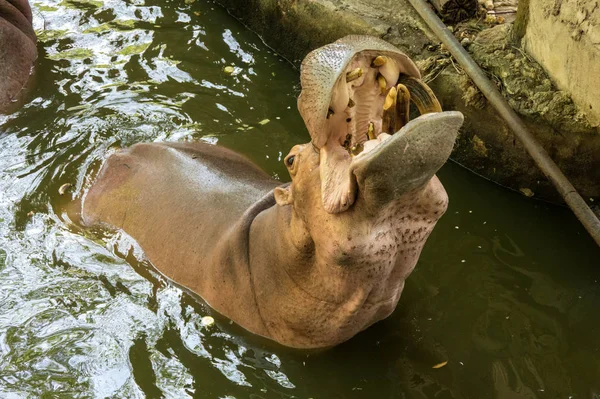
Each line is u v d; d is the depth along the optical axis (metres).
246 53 8.20
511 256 5.59
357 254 3.75
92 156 6.66
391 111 3.41
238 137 6.88
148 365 4.71
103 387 4.57
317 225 3.85
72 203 6.13
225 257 4.82
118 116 7.20
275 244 4.38
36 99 7.54
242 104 7.37
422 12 6.89
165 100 7.43
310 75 3.38
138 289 5.26
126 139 6.87
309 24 7.67
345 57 3.31
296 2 7.73
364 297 4.09
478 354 4.73
